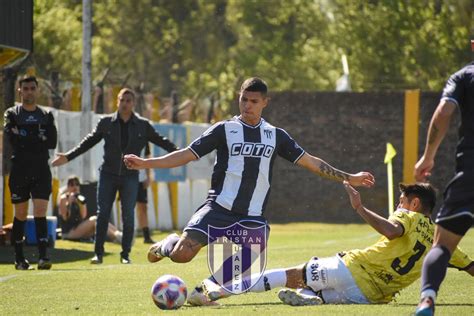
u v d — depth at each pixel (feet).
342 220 206.90
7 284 74.23
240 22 315.78
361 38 300.20
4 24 116.06
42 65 275.59
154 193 173.58
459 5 302.04
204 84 308.60
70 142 145.48
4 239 117.29
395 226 57.00
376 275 58.03
